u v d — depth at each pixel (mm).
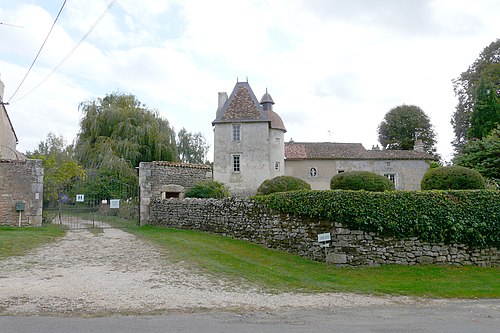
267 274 9305
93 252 11250
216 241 13406
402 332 5332
